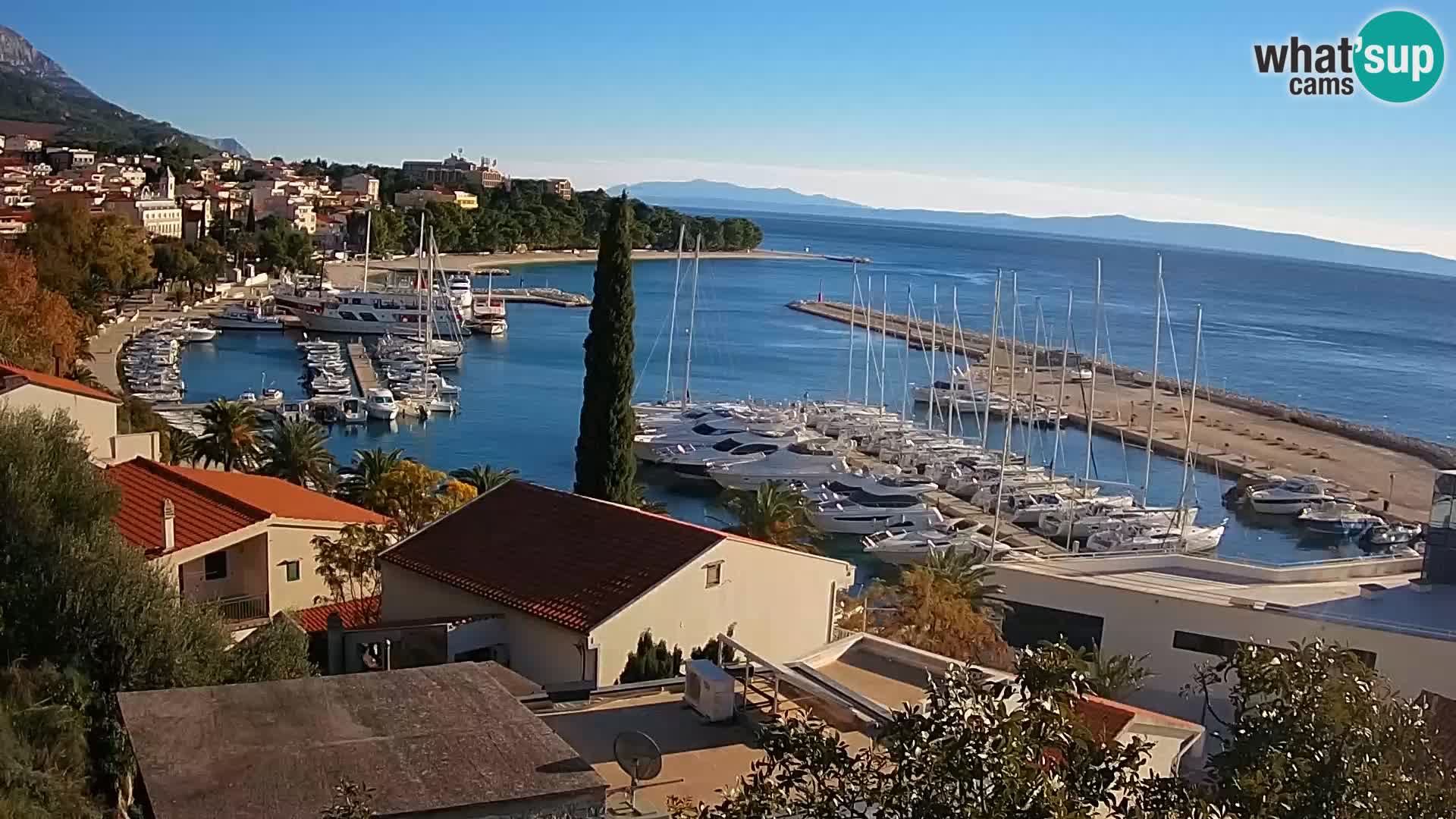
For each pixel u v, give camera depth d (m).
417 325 143.25
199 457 65.00
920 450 91.25
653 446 85.38
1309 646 11.05
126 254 127.31
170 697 13.77
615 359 46.84
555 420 102.12
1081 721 9.94
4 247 81.94
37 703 18.14
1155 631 38.44
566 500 31.27
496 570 28.34
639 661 25.12
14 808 15.11
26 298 65.94
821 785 9.61
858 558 67.44
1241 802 9.35
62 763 17.23
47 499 22.62
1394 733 10.44
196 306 152.12
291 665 22.55
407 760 12.41
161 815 10.98
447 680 14.84
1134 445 108.50
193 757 12.16
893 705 21.75
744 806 9.70
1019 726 8.85
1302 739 9.92
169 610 21.30
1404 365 188.38
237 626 31.97
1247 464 98.25
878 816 9.03
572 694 20.41
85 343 82.75
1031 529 74.50
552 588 26.94
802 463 81.75
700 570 27.03
